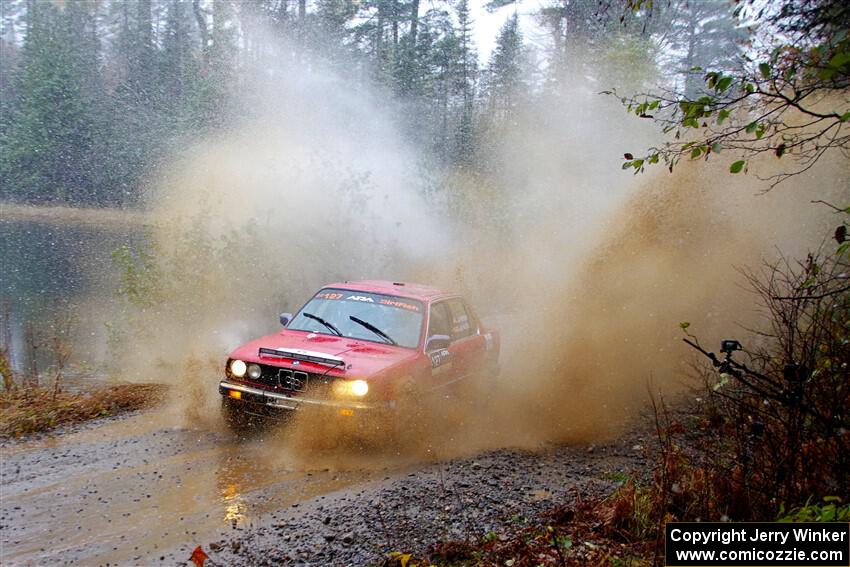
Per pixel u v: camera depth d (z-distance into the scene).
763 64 4.24
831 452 4.34
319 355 6.93
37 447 6.86
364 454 6.86
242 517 5.27
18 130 35.88
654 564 4.12
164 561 4.53
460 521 5.21
